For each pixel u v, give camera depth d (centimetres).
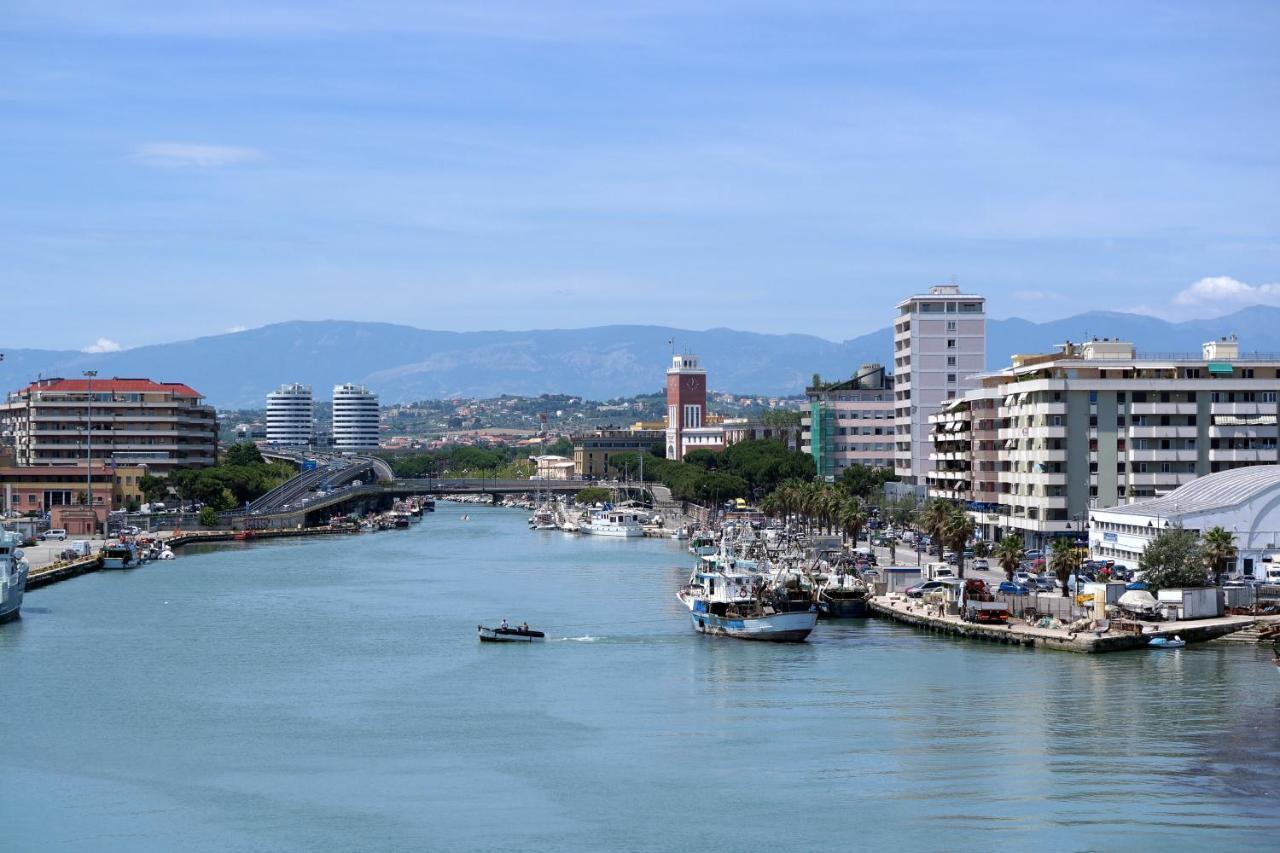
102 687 19175
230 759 15512
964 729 16150
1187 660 19575
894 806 13612
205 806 13925
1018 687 18112
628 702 18012
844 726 16488
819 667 19975
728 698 18075
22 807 13938
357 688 19075
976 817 13238
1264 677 18388
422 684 19325
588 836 12988
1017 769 14588
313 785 14550
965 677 18888
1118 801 13575
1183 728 15912
